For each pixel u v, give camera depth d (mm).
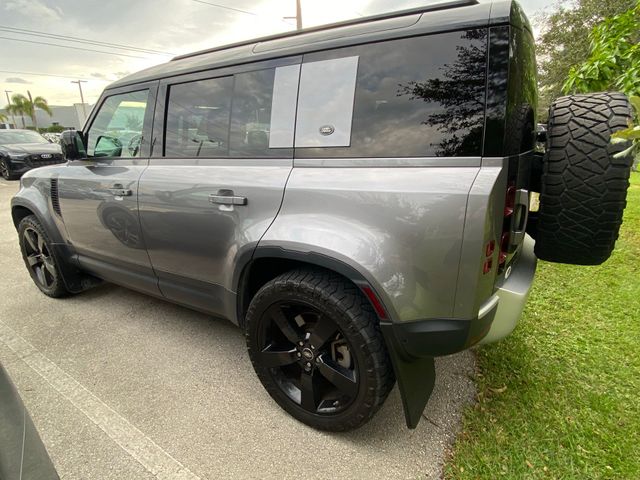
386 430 1941
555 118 1661
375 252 1547
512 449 1772
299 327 1940
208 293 2324
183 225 2264
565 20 13656
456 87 1469
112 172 2693
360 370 1701
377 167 1621
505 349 2518
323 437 1912
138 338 2844
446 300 1493
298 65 1864
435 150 1511
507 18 1383
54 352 2678
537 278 3553
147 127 2521
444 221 1436
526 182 1764
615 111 1567
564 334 2662
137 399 2199
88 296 3598
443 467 1715
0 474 946
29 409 2131
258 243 1850
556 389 2154
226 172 2074
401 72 1586
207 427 1989
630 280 3453
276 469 1740
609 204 1564
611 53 2691
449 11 1518
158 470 1746
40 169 3391
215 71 2182
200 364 2521
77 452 1846
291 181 1814
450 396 2143
